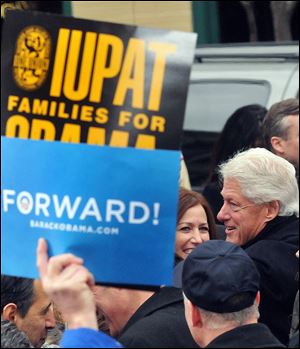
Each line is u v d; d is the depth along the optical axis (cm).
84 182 386
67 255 371
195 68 952
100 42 386
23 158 389
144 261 388
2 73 390
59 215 387
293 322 516
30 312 462
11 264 392
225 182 594
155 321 489
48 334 499
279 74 901
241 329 434
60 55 387
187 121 948
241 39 1372
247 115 810
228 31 1372
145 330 485
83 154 386
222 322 436
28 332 465
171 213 387
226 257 442
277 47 927
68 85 388
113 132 387
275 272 567
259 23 1346
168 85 384
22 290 458
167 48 384
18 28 388
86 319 371
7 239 393
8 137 391
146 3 1339
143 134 386
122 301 521
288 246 577
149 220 387
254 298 439
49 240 388
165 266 388
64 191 387
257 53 927
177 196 386
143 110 385
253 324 437
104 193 386
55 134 389
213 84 938
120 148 385
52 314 468
